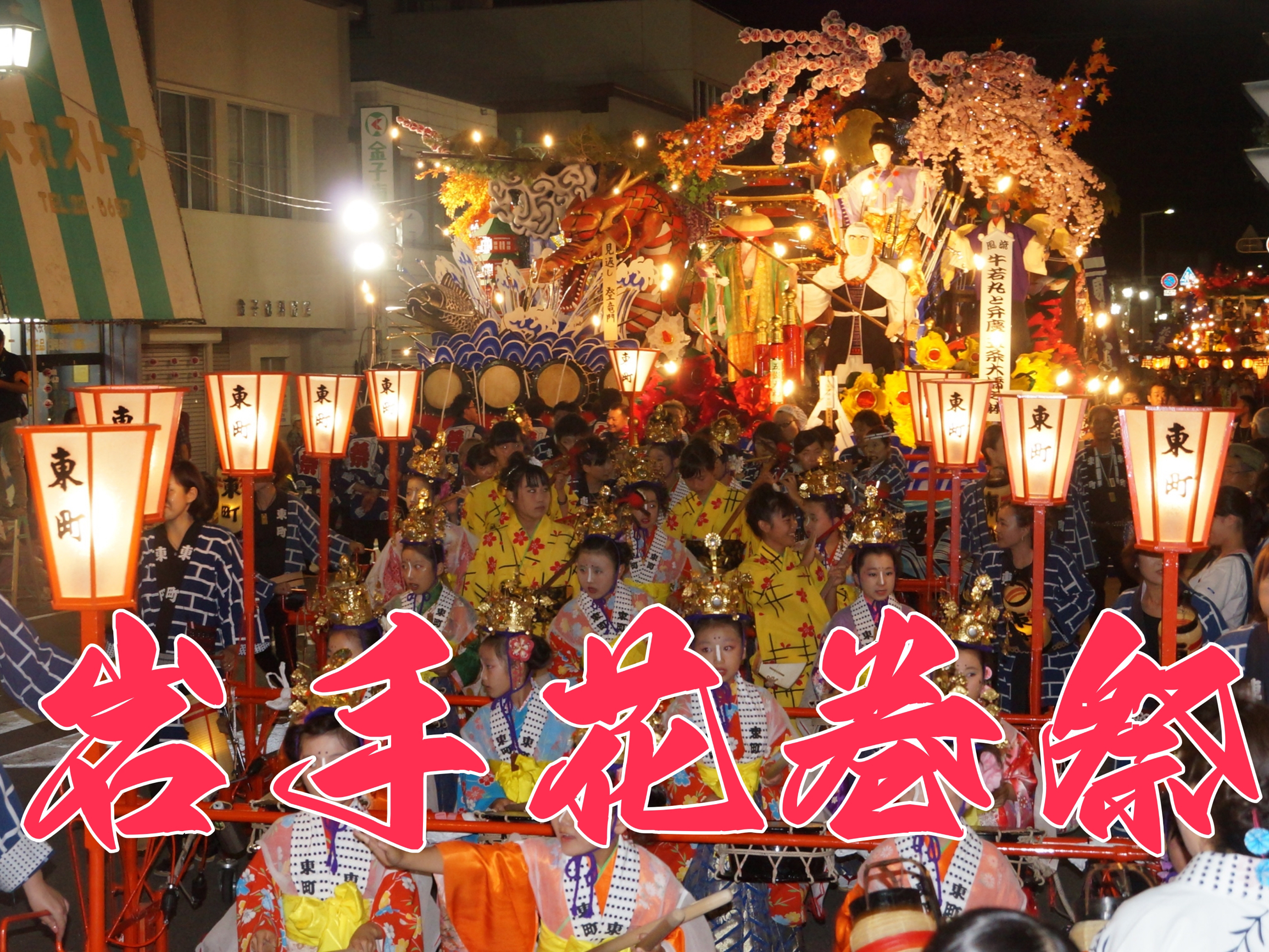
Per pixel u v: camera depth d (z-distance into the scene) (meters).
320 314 26.23
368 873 4.37
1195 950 2.59
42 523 3.82
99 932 4.06
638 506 8.21
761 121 20.09
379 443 12.85
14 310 13.33
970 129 17.69
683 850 5.23
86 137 14.88
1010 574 7.54
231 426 6.54
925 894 3.40
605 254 21.36
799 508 7.67
